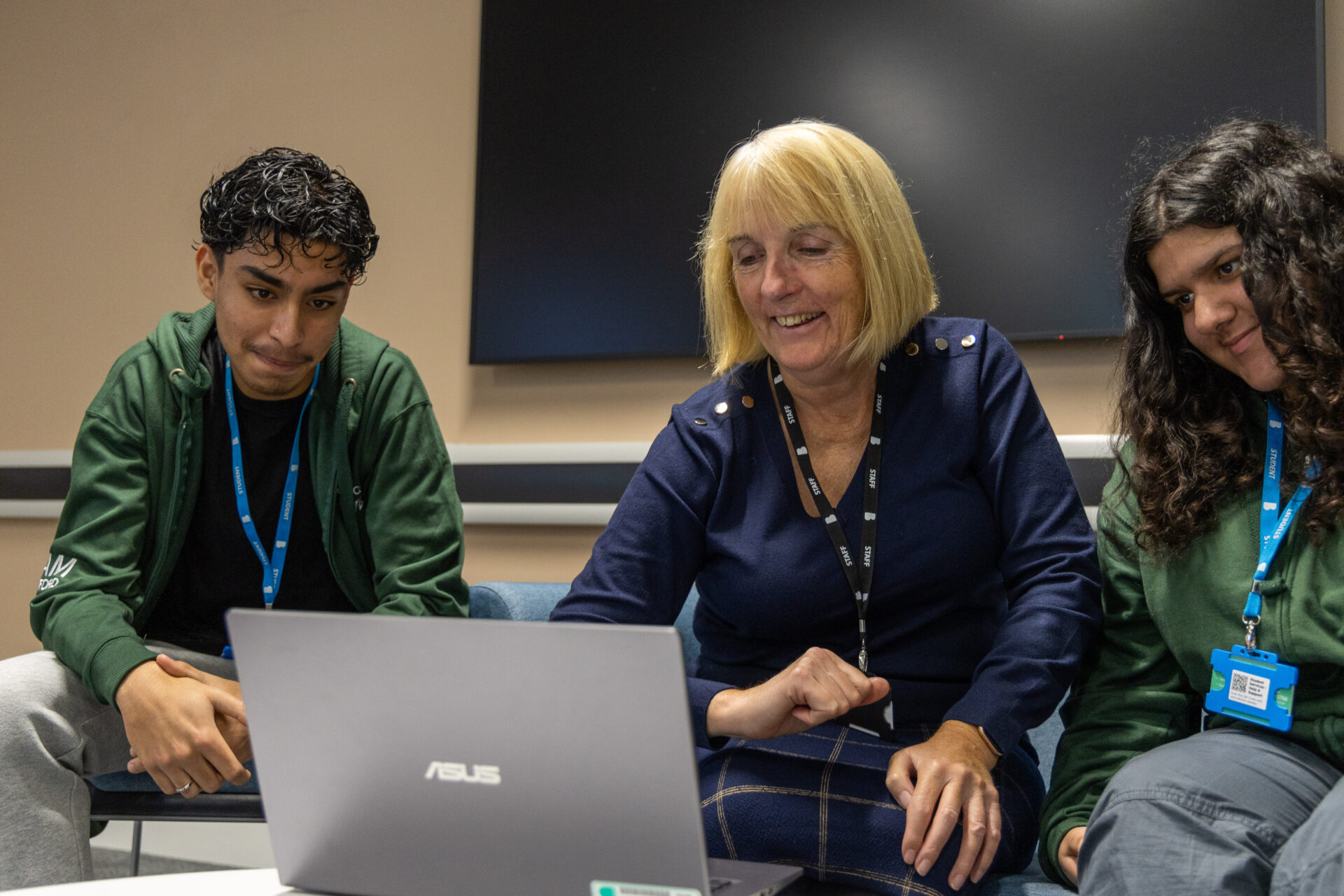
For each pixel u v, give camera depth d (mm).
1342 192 1188
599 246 2551
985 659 1271
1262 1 1966
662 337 2471
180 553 1710
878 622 1376
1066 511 1358
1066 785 1263
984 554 1376
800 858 1154
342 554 1738
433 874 871
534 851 837
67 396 3141
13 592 3078
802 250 1369
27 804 1366
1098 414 2117
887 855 1119
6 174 3275
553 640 801
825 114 2354
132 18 3180
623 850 812
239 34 3053
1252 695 1164
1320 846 905
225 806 1658
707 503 1461
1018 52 2180
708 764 1274
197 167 3059
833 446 1441
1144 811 1016
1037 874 1334
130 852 2877
